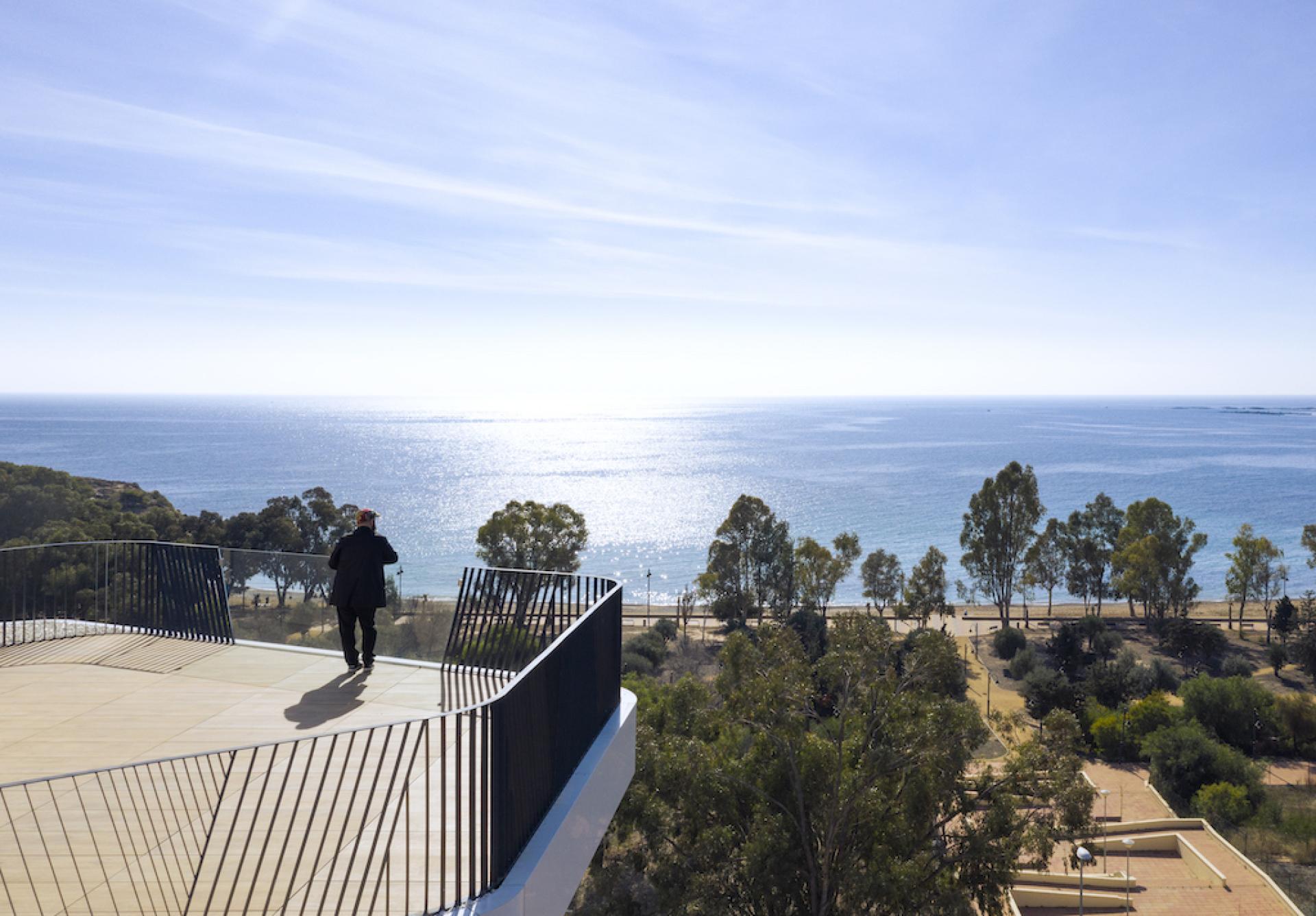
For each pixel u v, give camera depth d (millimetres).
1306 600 84750
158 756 6852
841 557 80062
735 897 21297
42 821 5609
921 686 21406
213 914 4539
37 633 11039
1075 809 19016
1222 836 32219
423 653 10062
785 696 21672
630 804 21219
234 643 10836
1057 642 69188
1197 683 47281
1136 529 90000
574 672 6836
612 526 159625
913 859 19531
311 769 6457
